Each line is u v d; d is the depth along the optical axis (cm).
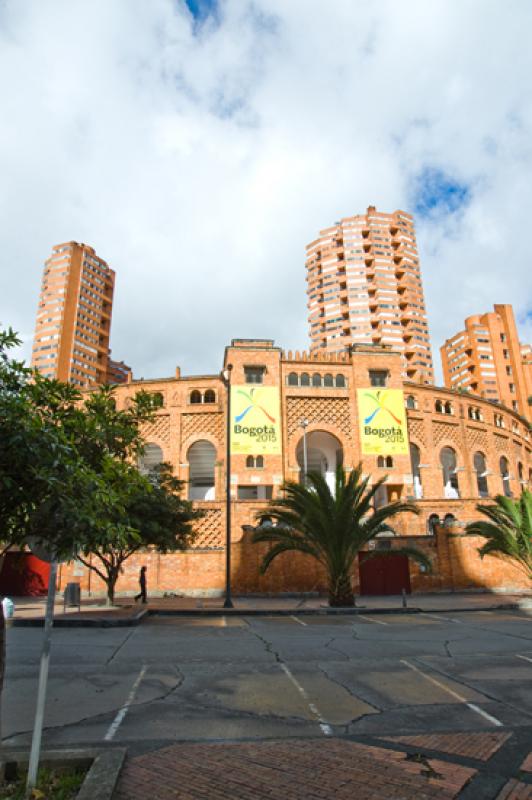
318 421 4056
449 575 2831
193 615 1992
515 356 10588
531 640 1322
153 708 732
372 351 4269
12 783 484
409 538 2889
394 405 4141
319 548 2292
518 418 5556
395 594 2798
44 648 509
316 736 619
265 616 1970
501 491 4791
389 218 12619
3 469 488
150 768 521
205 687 846
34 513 527
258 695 800
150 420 1441
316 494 2325
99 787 457
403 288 12131
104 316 12988
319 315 12412
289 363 4156
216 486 3934
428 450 4416
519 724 664
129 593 2805
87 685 861
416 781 493
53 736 620
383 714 707
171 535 2228
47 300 12375
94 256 13075
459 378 11088
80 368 12188
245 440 3869
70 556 547
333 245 12644
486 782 491
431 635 1415
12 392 613
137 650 1187
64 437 525
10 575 2920
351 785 484
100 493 550
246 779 496
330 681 888
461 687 849
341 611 2064
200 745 587
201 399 4266
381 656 1110
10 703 757
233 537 3250
